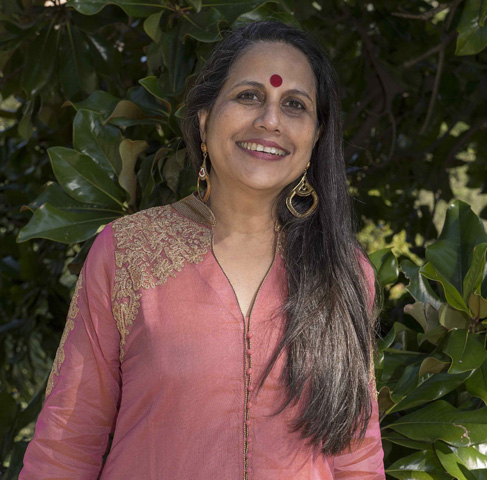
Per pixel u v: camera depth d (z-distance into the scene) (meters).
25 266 3.27
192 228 1.45
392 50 3.42
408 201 3.77
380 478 1.53
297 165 1.43
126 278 1.39
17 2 2.39
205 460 1.33
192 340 1.35
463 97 3.48
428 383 1.81
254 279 1.43
